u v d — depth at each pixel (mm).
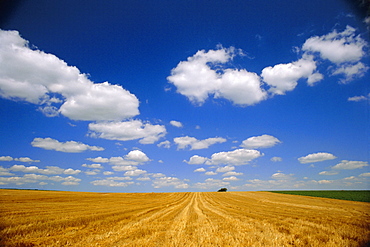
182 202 46531
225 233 13938
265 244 11141
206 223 18297
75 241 11211
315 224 17281
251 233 13914
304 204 40406
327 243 11281
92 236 12367
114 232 13688
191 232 14414
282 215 23672
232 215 23875
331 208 32688
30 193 49562
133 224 17031
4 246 9695
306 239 12148
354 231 14344
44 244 10344
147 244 10930
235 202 46094
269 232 14180
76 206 28484
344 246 10867
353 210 29875
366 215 24203
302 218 21031
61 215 18781
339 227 15844
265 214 24766
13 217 16359
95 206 30109
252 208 32750
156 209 30812
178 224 17656
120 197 57125
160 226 16391
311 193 76625
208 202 46469
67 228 14438
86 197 48406
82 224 16031
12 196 38031
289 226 16438
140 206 34250
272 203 43000
